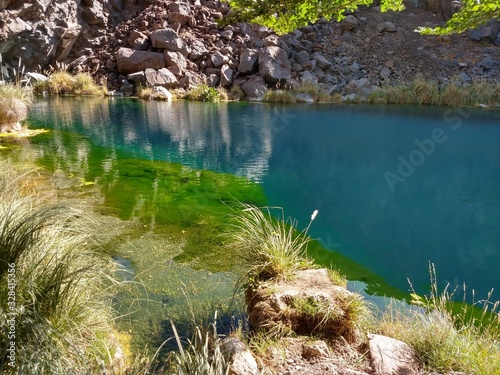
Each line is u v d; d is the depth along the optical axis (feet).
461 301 9.61
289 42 45.01
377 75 43.60
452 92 38.40
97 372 5.85
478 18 14.33
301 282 8.11
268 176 18.58
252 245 9.06
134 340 7.20
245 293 8.33
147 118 29.50
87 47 42.86
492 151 22.91
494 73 42.39
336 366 6.36
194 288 8.97
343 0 13.05
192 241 11.34
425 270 11.07
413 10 50.98
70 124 26.61
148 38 42.39
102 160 19.25
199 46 42.63
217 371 5.39
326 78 42.73
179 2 45.06
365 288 10.05
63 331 6.15
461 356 6.44
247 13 12.64
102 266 8.18
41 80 38.65
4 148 19.88
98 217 12.51
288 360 6.45
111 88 40.52
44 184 15.11
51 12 39.65
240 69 41.39
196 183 16.90
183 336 7.35
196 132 26.02
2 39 36.45
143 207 13.71
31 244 6.52
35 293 6.17
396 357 6.50
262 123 28.99
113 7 45.03
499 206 15.69
